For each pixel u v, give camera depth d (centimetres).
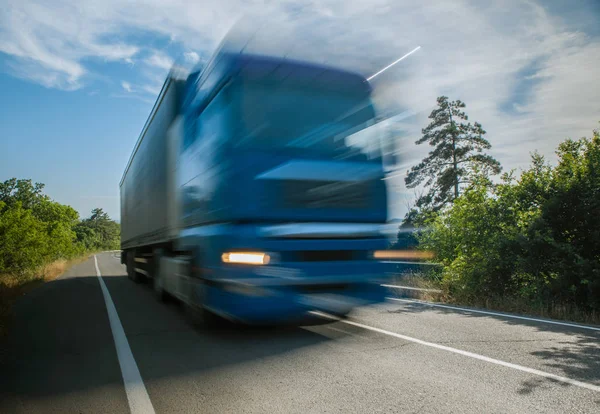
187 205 681
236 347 546
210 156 578
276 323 655
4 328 695
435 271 1108
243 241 512
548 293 808
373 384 398
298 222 534
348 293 563
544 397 360
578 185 826
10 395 396
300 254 535
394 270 592
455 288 973
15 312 884
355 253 567
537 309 783
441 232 1137
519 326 650
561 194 840
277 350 526
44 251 2036
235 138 525
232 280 511
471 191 1045
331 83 575
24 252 1655
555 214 853
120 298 1092
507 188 980
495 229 973
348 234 557
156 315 814
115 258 4819
